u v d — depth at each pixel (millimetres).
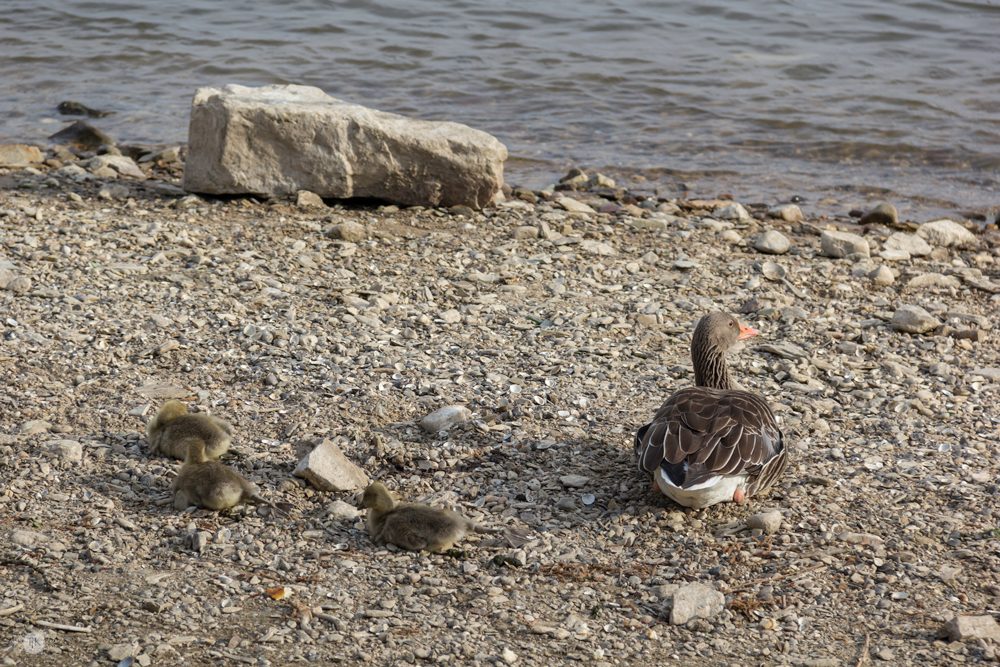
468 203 13055
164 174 14430
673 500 6004
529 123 19688
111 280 9453
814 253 12156
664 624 4758
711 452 5367
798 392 7871
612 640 4594
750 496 5965
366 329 8711
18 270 9391
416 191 12898
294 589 4863
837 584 5098
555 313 9508
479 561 5277
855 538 5516
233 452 6309
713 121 20094
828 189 16297
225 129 12203
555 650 4496
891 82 23094
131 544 5172
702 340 6902
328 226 11859
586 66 23703
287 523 5543
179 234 11055
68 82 21266
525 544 5441
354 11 28688
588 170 16875
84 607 4594
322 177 12625
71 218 11375
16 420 6508
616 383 7867
